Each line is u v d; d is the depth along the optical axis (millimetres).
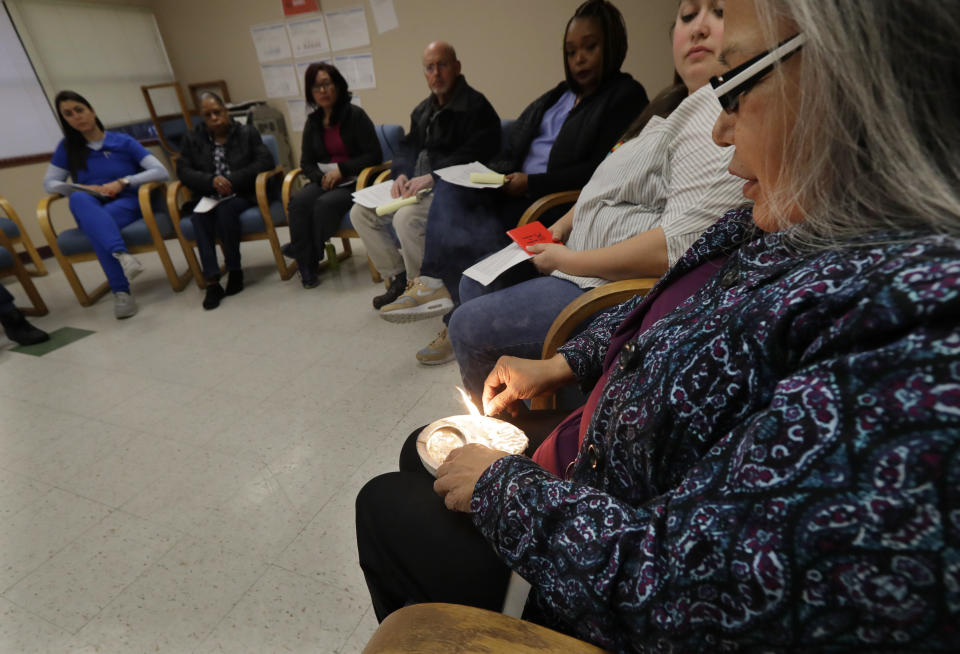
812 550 259
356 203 2504
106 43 4395
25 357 2393
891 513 237
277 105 4547
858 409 258
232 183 2861
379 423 1703
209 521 1344
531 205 1970
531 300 1279
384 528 630
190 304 2889
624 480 487
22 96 3939
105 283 3344
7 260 2746
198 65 4719
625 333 705
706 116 998
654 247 1037
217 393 1954
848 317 281
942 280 246
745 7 356
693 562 314
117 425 1802
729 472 320
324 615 1072
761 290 373
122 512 1400
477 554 579
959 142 272
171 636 1052
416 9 3645
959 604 224
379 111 4141
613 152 1334
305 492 1424
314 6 3939
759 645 289
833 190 340
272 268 3375
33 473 1589
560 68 3443
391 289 2598
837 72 290
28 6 3902
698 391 392
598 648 394
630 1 3049
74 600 1146
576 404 1438
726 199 938
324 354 2189
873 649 252
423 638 406
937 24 254
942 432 228
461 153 2373
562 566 416
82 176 3012
